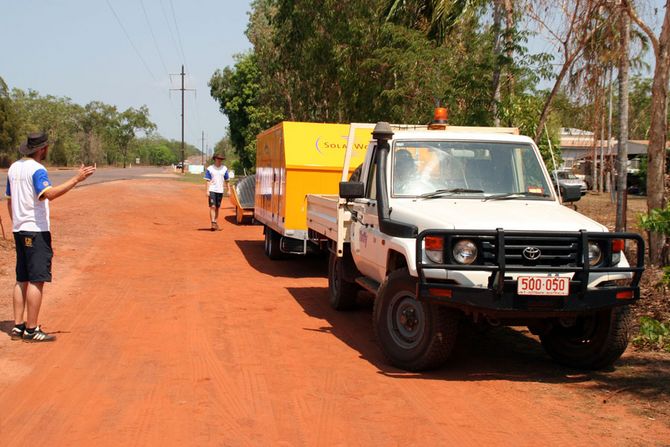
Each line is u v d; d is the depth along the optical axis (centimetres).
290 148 1228
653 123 1084
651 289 959
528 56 1371
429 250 600
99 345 717
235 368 645
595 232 603
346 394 573
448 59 1556
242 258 1440
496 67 1391
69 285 1044
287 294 1047
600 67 1161
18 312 726
